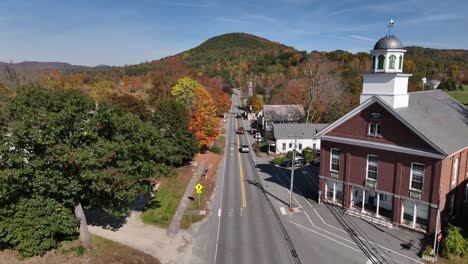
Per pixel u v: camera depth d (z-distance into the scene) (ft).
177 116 185.57
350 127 119.85
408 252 95.09
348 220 116.78
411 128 102.73
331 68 360.89
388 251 95.71
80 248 93.35
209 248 98.17
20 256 87.45
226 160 209.67
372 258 92.27
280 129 228.84
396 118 106.32
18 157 79.77
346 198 123.54
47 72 566.77
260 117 328.49
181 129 186.50
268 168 189.16
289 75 595.06
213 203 134.00
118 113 139.74
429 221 102.78
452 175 107.14
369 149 114.52
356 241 101.81
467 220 115.34
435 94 143.64
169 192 143.13
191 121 217.36
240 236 105.60
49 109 91.71
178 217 119.75
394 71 112.57
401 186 107.65
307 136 225.15
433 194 100.58
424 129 103.86
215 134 236.43
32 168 82.53
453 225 105.60
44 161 83.76
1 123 85.20
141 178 104.63
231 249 97.55
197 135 217.97
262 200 137.08
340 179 125.08
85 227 98.63
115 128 101.45
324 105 294.05
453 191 110.52
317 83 289.33
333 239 103.24
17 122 82.28
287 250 96.99
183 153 185.57
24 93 90.22
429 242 99.71
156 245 99.50
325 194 131.54
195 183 160.04
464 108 142.31
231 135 303.07
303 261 91.25
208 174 177.58
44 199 88.07
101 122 97.76
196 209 127.44
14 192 83.56
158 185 150.51
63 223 90.22
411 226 107.55
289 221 116.47
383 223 112.06
